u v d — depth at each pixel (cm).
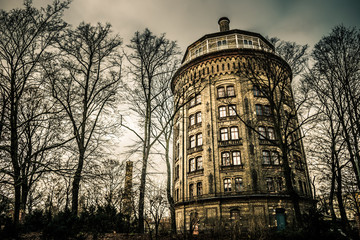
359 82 1916
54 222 1144
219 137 2989
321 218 1264
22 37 1534
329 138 2181
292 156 2889
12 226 1238
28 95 1711
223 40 3569
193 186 2948
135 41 2014
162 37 2052
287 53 1923
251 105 3008
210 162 2877
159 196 1566
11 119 1402
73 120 1720
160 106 2306
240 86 3141
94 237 1345
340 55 1945
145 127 2025
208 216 2647
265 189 2636
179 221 2939
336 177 2080
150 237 1411
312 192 3030
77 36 1823
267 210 2517
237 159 2856
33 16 1547
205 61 3431
